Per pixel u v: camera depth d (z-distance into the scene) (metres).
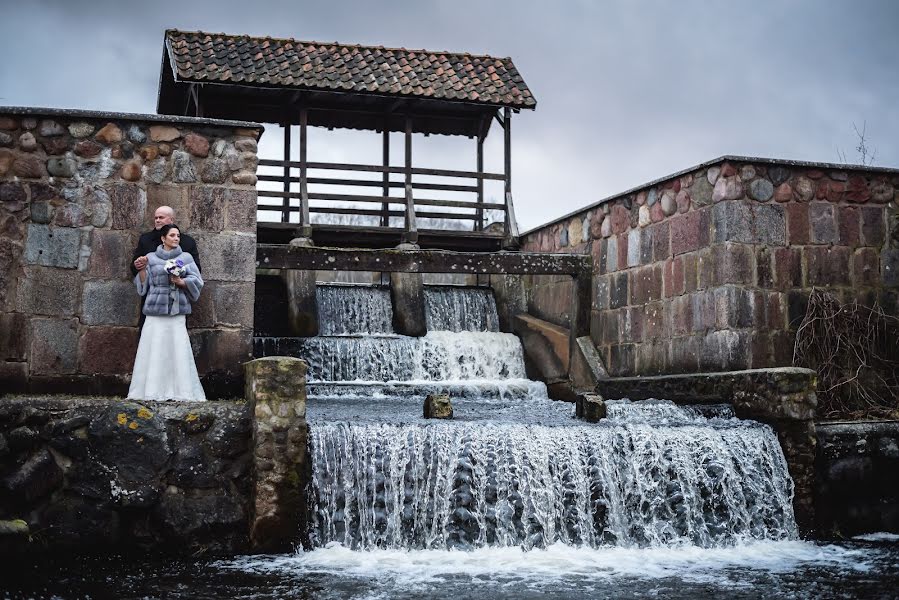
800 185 12.23
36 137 10.30
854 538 10.19
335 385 13.49
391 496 9.11
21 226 10.18
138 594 7.27
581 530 9.36
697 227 12.42
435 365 14.86
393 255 14.09
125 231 10.45
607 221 14.48
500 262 14.52
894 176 12.62
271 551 8.91
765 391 10.60
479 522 9.14
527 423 10.09
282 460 8.98
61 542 8.59
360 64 17.11
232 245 10.76
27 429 8.66
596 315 14.66
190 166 10.70
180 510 8.88
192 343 10.58
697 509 9.70
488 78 17.56
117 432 8.85
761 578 8.04
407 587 7.57
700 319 12.29
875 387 12.13
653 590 7.56
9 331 10.05
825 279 12.22
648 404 11.80
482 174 17.11
